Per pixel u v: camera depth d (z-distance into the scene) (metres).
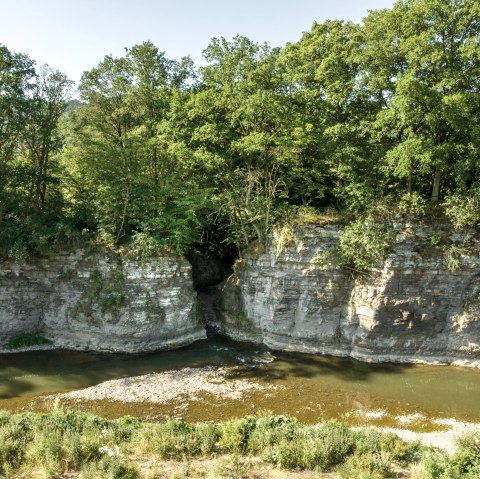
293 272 26.42
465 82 22.34
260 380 22.78
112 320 26.53
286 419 16.50
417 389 21.94
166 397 20.67
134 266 26.89
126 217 28.88
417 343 25.02
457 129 22.39
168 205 30.30
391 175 27.33
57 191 32.47
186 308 27.98
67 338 27.17
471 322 24.22
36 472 12.55
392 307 24.48
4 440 13.84
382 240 24.31
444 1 21.50
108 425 16.05
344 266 25.81
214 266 36.66
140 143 28.78
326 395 21.17
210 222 33.78
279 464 13.28
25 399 20.19
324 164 28.92
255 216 28.52
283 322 27.16
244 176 29.73
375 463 13.23
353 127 26.05
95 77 29.78
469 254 23.95
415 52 21.77
